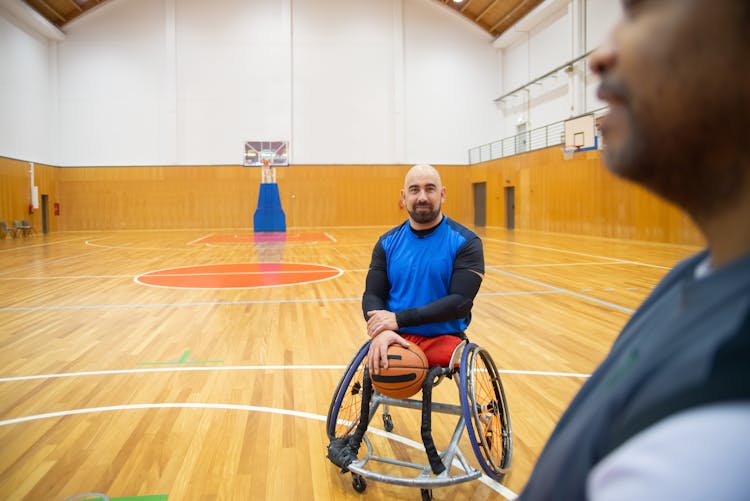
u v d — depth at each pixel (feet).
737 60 1.19
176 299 23.80
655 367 1.26
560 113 64.39
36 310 21.42
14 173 63.46
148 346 15.99
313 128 77.30
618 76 1.39
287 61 75.72
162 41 74.13
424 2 77.56
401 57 77.30
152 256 42.60
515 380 12.49
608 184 53.06
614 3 54.95
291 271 33.22
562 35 63.41
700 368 1.06
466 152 80.12
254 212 72.13
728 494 0.92
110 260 39.78
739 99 1.19
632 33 1.37
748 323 1.03
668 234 46.06
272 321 19.33
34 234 67.62
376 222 79.15
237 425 10.20
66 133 73.87
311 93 76.95
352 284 27.99
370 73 77.51
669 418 1.08
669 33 1.27
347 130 77.77
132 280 29.60
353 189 78.48
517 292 24.40
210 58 75.05
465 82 79.10
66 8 70.28
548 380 12.49
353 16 76.74
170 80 74.33
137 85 74.28
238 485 7.95
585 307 20.99
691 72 1.23
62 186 74.43
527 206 67.56
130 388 12.31
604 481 1.17
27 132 66.64
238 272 32.83
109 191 75.15
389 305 8.39
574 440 1.51
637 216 49.57
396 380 7.37
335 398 7.97
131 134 74.69
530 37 70.69
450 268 7.98
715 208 1.35
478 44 78.95
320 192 78.18
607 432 1.33
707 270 1.50
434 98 78.79
